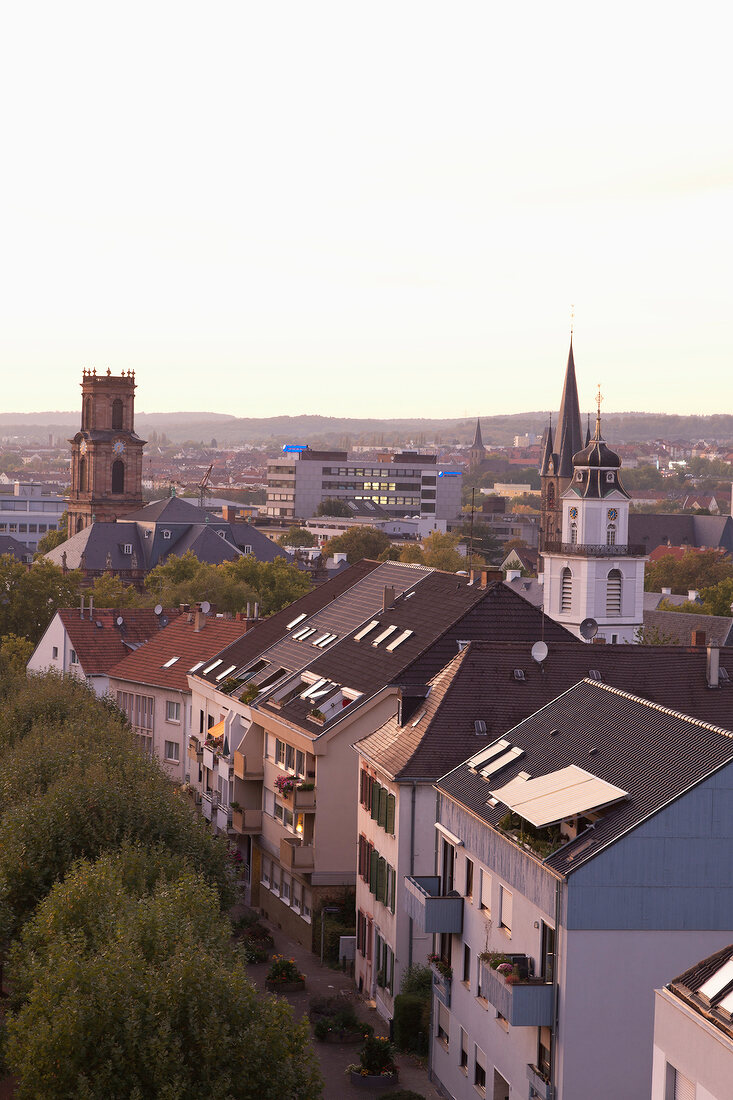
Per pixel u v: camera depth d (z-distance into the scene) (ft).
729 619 447.42
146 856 183.32
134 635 400.47
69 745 226.58
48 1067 127.44
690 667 204.54
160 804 200.13
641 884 128.67
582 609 478.59
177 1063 126.72
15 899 183.73
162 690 322.75
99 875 157.38
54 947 138.92
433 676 222.28
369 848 204.74
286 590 597.93
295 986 206.39
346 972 216.33
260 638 299.79
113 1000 128.57
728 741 133.69
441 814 172.35
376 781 200.75
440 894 172.04
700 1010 102.06
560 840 137.59
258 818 254.27
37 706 277.64
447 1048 167.84
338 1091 169.17
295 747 232.53
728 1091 96.27
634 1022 129.39
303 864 222.69
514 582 573.33
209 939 152.66
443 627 233.35
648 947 129.08
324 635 272.51
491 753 166.40
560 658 201.77
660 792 132.16
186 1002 130.11
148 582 627.87
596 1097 129.08
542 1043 135.23
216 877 200.85
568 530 488.44
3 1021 153.69
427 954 186.29
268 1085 130.31
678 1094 105.19
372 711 222.48
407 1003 179.52
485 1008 152.35
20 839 187.83
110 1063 125.70
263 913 251.60
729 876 129.08
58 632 405.39
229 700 274.36
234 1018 131.13
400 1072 175.52
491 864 151.02
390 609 258.57
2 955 178.60
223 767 268.00
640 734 147.13
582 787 140.46
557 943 130.31
